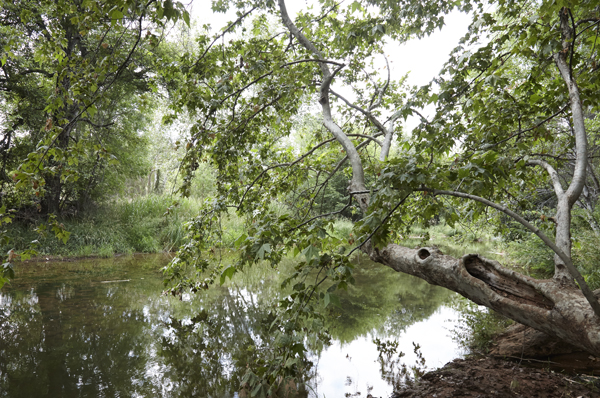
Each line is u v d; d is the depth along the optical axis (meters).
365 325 4.26
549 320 1.43
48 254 9.09
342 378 2.86
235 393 2.66
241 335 3.93
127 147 12.89
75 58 2.39
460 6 3.11
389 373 2.94
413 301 5.44
